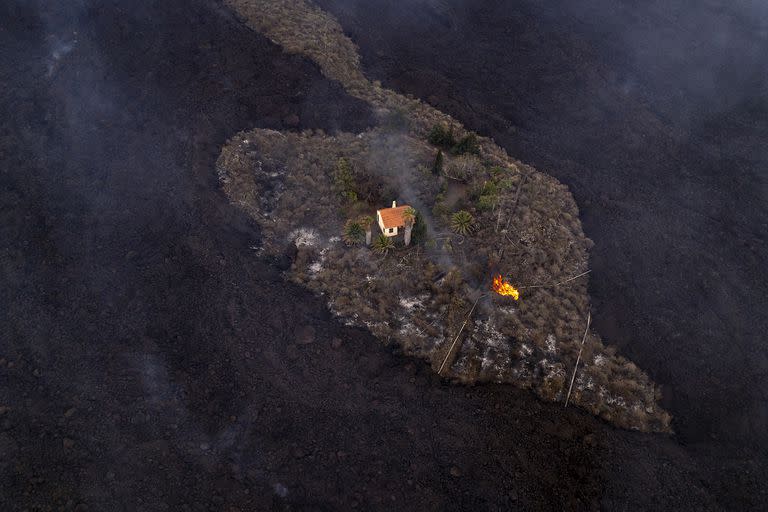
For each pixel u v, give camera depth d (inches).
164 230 1824.6
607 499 1398.9
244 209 1935.3
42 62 2341.3
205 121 2160.4
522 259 1926.7
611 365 1720.0
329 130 2324.1
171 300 1657.2
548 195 2242.9
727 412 1652.3
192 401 1449.3
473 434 1466.5
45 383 1448.1
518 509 1339.8
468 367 1612.9
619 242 2133.4
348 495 1323.8
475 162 2231.8
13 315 1583.4
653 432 1577.3
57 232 1790.1
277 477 1338.6
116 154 2023.9
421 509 1318.9
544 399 1585.9
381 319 1701.5
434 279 1815.9
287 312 1681.8
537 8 3457.2
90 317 1598.2
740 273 2060.8
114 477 1293.1
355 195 1983.3
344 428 1445.6
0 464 1283.2
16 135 2058.3
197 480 1312.7
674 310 1914.4
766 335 1861.5
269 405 1471.5
